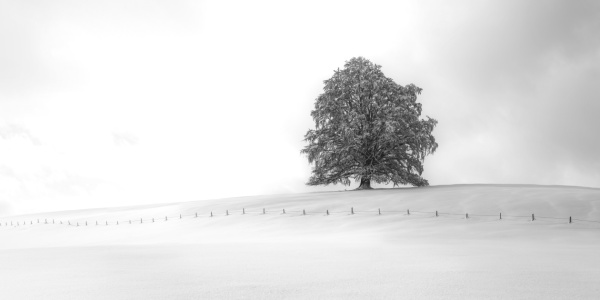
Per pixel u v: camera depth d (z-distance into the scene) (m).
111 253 24.16
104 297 12.27
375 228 41.78
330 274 15.67
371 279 14.62
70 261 20.41
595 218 40.16
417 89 67.69
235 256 21.67
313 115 68.38
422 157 66.31
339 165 67.00
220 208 59.28
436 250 23.84
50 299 12.12
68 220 69.00
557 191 51.72
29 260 21.03
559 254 21.84
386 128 62.09
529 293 12.35
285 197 63.12
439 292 12.52
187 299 11.92
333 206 52.94
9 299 12.23
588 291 12.62
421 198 52.72
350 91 66.88
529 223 39.72
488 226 39.34
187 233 48.78
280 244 29.25
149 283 14.22
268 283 14.05
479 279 14.49
